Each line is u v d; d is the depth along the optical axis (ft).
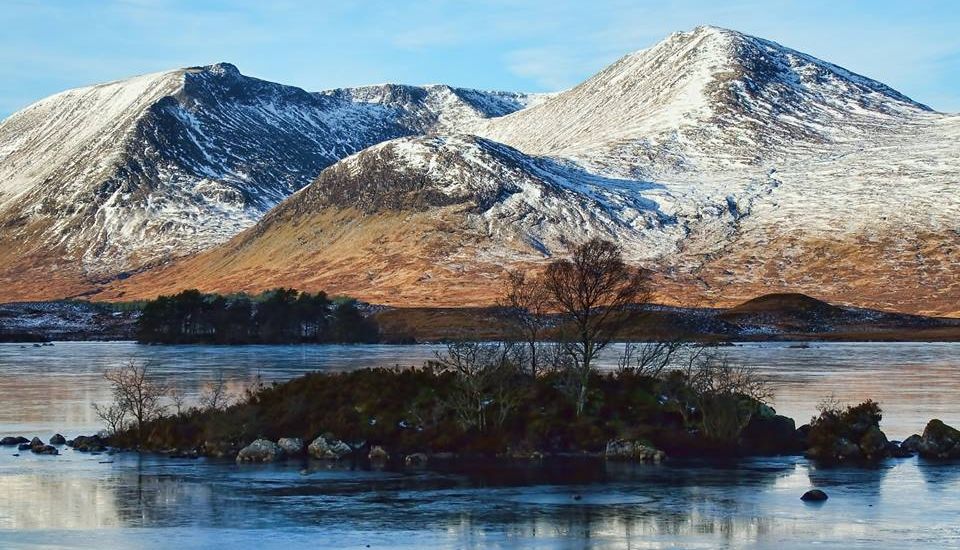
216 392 286.05
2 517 189.37
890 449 249.34
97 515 190.49
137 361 523.70
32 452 254.47
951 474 224.94
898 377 416.67
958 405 327.06
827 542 172.35
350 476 223.30
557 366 302.04
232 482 217.56
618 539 175.01
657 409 261.85
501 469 229.86
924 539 173.78
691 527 182.19
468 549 169.68
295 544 172.24
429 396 261.44
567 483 215.72
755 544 171.01
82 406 337.11
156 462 241.55
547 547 170.60
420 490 209.67
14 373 455.22
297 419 260.21
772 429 258.98
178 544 172.14
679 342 305.73
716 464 236.43
